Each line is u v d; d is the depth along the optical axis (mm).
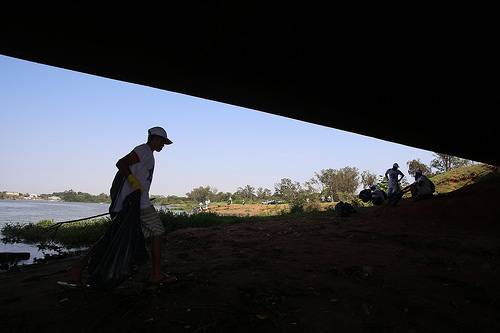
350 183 39375
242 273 4754
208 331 2912
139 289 3947
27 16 5059
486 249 6527
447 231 8992
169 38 5766
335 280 4430
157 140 4172
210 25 5434
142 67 6789
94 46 5945
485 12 5008
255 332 2910
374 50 6289
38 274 5164
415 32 5641
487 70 6906
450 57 6438
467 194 12727
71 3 4824
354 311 3375
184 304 3512
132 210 3775
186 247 7203
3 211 45250
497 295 3883
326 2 4922
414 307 3473
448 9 5004
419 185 13625
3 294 3979
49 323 3061
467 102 8867
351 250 6465
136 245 3748
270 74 7301
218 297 3732
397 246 6895
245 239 8062
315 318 3193
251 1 4871
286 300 3666
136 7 4941
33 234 12977
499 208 10516
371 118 10445
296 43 6047
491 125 10938
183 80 7500
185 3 4895
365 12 5125
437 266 5223
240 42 5969
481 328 3010
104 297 3701
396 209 12625
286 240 7723
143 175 3982
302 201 29688
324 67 7000
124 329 2943
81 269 3859
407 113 9914
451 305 3553
